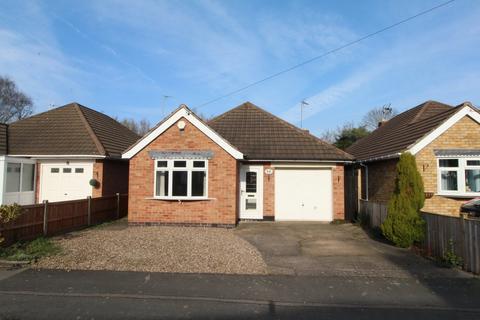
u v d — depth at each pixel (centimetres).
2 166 1573
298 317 600
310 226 1577
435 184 1426
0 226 1006
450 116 1438
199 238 1218
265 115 2014
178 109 1532
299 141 1825
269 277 821
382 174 1653
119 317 591
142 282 770
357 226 1577
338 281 797
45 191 1820
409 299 689
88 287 735
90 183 1778
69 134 1950
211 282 777
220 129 1914
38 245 1043
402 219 1118
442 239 982
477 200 1400
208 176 1515
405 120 2044
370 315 612
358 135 3947
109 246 1063
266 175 1739
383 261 969
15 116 4547
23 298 671
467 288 755
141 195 1527
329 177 1752
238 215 1717
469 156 1412
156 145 1532
